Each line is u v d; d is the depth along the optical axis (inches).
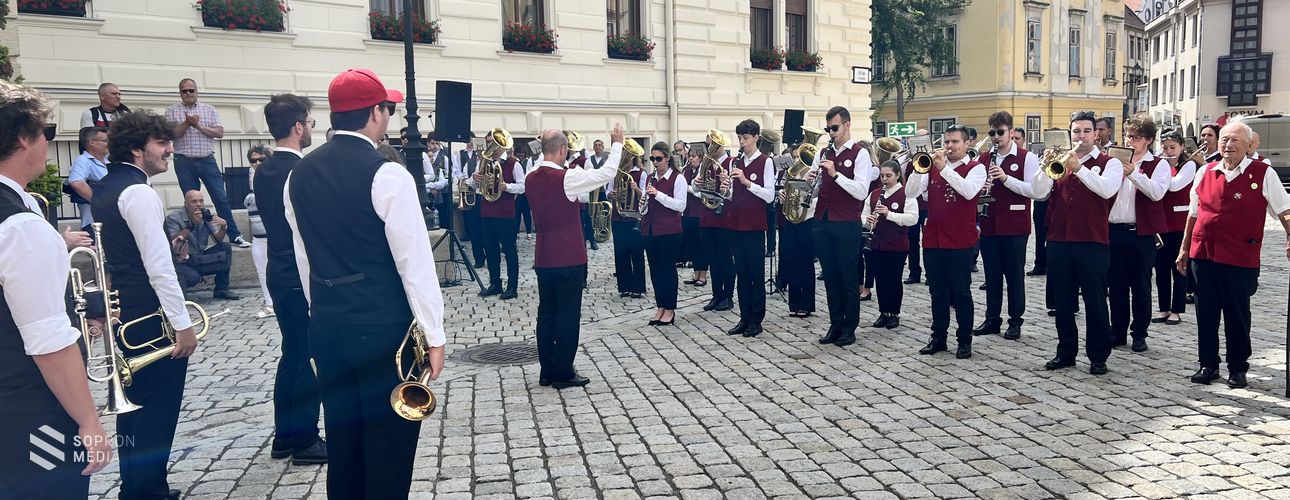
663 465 178.4
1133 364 254.8
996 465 173.0
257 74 474.6
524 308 372.2
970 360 265.0
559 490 165.8
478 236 481.1
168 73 444.5
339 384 125.6
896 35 1176.2
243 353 287.1
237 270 424.2
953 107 1428.4
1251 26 1744.6
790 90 774.5
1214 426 193.3
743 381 246.8
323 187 121.9
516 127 590.2
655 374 257.0
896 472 170.7
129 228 145.5
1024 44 1395.2
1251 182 217.3
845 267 287.0
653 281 335.9
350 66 512.1
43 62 406.9
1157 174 266.7
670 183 331.9
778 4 757.9
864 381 243.3
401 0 546.3
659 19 677.3
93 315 124.9
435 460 183.3
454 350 293.1
